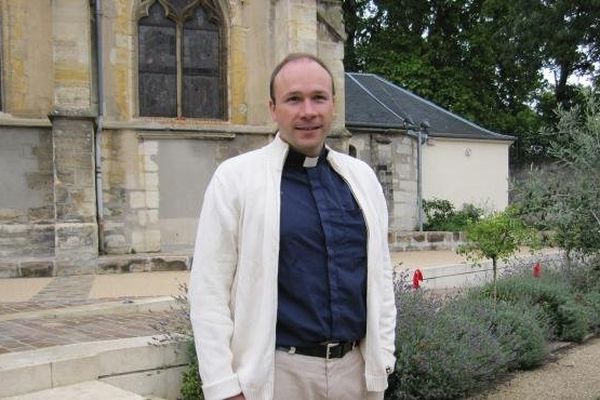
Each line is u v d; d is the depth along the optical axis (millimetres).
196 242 2414
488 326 6859
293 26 14805
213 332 2291
